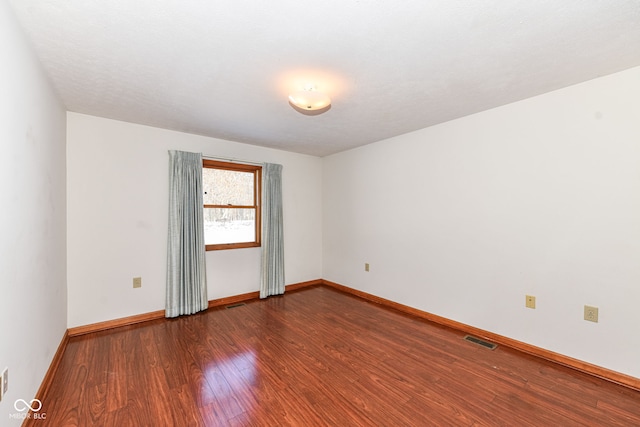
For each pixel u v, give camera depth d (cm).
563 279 231
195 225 348
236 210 403
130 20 148
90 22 150
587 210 220
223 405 180
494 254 273
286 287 450
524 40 167
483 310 281
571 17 147
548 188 238
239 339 274
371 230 403
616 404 182
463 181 296
